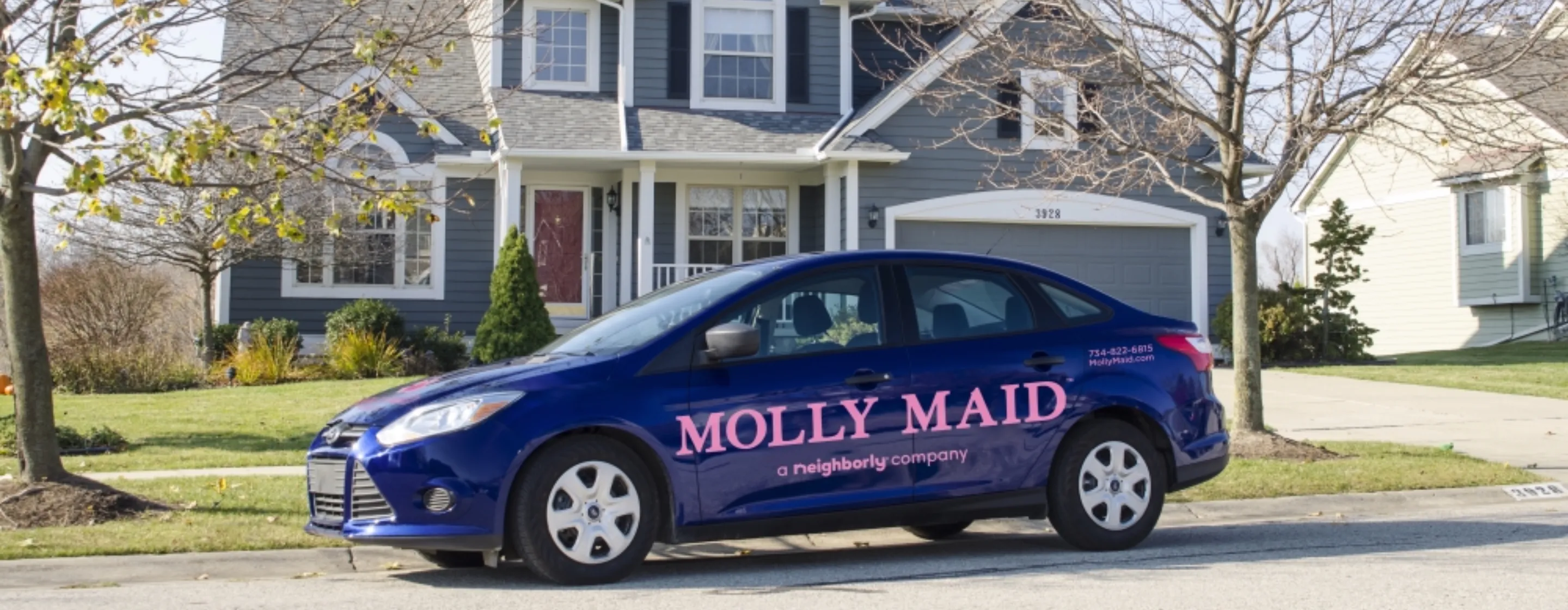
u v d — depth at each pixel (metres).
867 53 23.06
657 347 7.06
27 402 8.91
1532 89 11.34
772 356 7.24
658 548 8.38
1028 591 6.68
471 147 20.70
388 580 7.39
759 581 7.14
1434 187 29.20
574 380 6.89
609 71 21.86
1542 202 26.62
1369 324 31.11
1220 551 7.92
